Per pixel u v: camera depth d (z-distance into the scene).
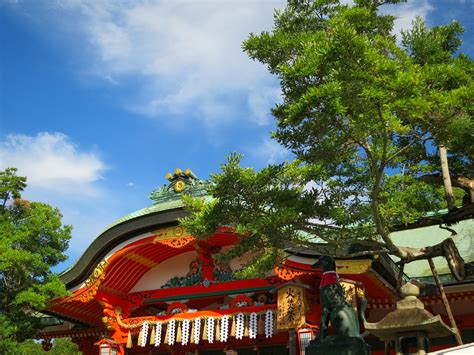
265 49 14.98
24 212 24.47
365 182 16.80
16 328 22.25
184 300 24.28
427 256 15.67
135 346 27.12
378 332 11.99
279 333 24.33
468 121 13.33
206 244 23.84
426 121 13.45
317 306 20.42
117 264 23.92
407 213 17.06
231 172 15.60
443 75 13.61
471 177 18.25
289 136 14.74
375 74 12.41
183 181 24.30
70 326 28.14
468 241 23.66
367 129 13.42
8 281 23.20
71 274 23.55
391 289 20.08
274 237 15.58
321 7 16.42
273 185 15.94
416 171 19.84
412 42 16.20
